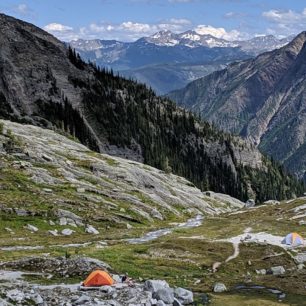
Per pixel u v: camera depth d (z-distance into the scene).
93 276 45.88
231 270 66.94
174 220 133.38
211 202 196.50
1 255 67.69
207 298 47.28
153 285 44.88
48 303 38.88
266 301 46.78
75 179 136.12
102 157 176.88
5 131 158.25
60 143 182.25
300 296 49.53
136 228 111.00
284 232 92.81
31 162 139.75
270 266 69.44
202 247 78.62
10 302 37.31
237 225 107.88
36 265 54.22
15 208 101.50
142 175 166.62
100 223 108.38
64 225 100.88
